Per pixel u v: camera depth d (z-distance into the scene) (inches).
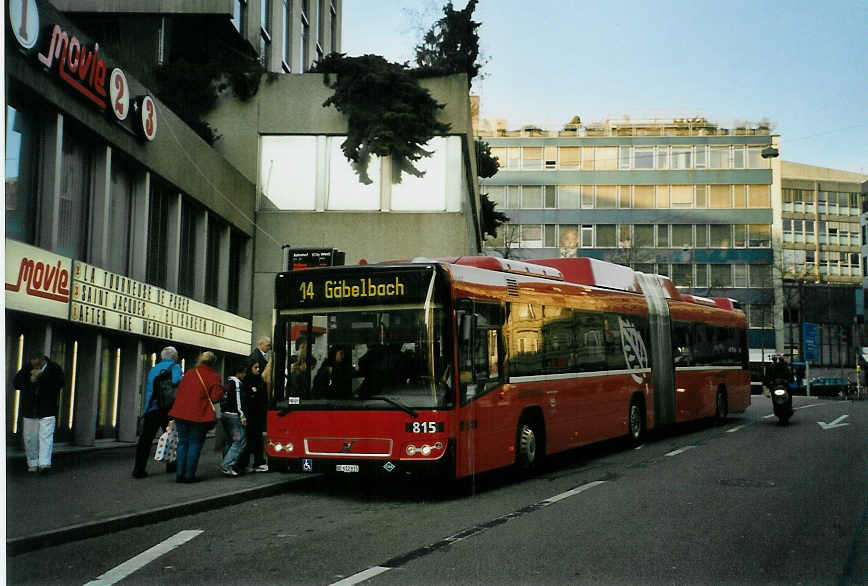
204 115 1010.1
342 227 1005.2
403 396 409.7
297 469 423.8
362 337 422.0
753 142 2802.7
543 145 2871.6
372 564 274.1
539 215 2847.0
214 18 878.4
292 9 1284.4
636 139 2839.6
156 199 740.0
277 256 1002.7
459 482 487.8
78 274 565.0
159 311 706.2
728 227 2783.0
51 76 540.7
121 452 609.6
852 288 2662.4
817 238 3686.0
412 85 987.9
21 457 522.6
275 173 1017.5
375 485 482.3
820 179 3769.7
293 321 436.1
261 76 1012.5
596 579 251.6
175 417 449.4
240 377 502.6
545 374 517.0
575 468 545.0
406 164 1014.4
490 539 312.7
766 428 839.7
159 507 366.9
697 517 354.0
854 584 248.8
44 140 558.6
